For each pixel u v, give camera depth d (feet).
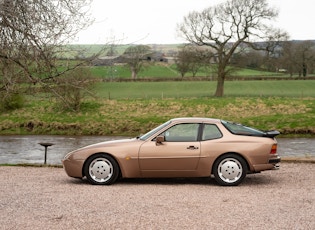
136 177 38.14
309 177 40.96
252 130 38.34
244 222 24.93
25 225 24.45
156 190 35.35
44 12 29.66
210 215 26.58
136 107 155.12
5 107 147.74
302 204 29.55
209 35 184.24
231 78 254.68
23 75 30.60
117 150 37.83
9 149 94.94
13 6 28.55
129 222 25.04
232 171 37.24
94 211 27.66
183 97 180.04
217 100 164.25
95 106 152.25
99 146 38.40
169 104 158.20
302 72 266.98
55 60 30.94
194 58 183.01
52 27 29.50
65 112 145.28
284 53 190.49
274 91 214.90
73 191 34.68
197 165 37.42
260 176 42.11
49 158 79.92
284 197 32.04
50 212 27.40
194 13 185.16
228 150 37.22
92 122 136.77
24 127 136.46
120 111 150.30
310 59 263.90
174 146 37.60
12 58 29.60
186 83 244.01
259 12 178.81
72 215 26.66
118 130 132.26
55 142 109.19
